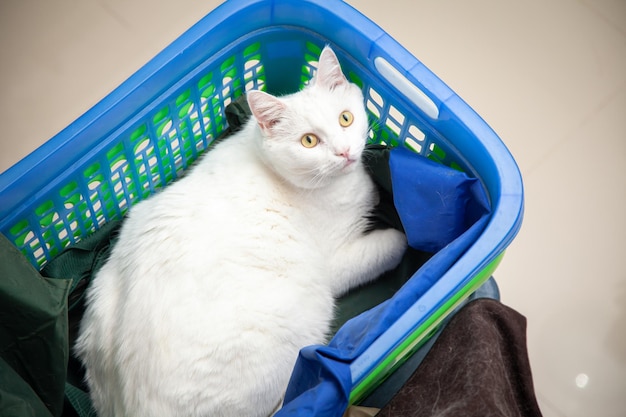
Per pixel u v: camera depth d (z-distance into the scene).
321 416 0.81
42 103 1.77
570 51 1.81
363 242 1.29
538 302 1.53
